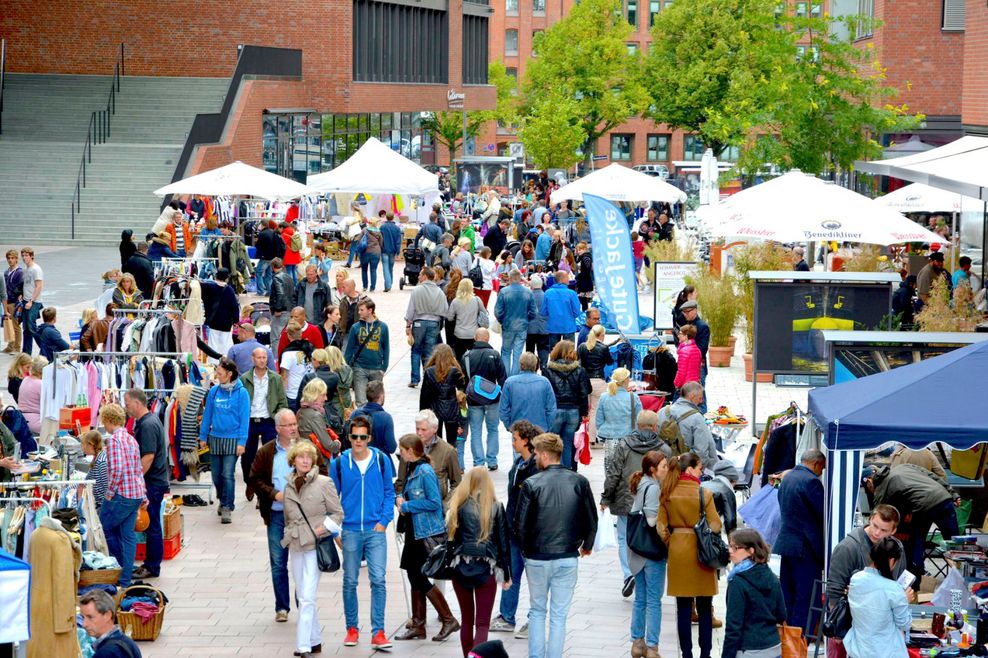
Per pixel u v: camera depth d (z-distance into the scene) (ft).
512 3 485.56
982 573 47.32
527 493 44.14
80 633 45.11
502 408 63.98
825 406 43.42
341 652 47.44
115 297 83.35
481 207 209.77
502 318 89.61
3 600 35.22
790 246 134.31
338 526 46.70
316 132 222.69
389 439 58.54
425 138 349.61
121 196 173.58
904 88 180.86
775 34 142.61
